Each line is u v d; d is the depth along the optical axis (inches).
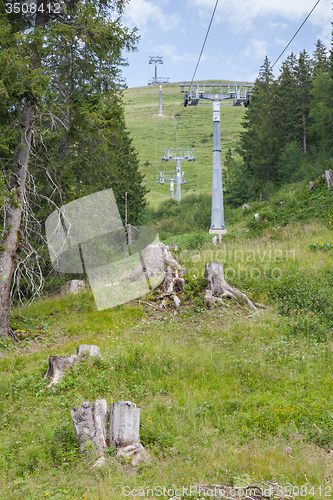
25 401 286.7
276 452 206.2
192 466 197.5
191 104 1051.9
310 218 846.5
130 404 221.5
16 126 445.4
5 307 434.0
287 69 2135.8
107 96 478.6
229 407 268.7
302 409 253.1
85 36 430.9
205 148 4357.8
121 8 461.7
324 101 1518.2
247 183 1989.4
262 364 327.9
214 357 352.2
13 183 446.0
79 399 280.8
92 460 205.8
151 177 3597.4
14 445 227.5
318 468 188.5
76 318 483.2
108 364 336.2
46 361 356.5
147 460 207.8
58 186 472.7
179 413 263.9
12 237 439.5
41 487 182.9
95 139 530.3
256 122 1911.9
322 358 334.3
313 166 1449.3
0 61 365.7
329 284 480.1
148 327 440.8
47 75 408.2
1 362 367.9
